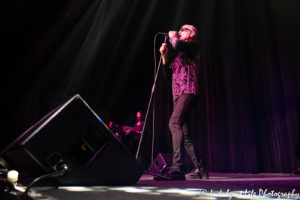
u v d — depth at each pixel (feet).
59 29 17.52
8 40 11.34
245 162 11.10
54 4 15.17
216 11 14.01
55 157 2.81
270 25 11.13
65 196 2.18
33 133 2.76
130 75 20.93
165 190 2.79
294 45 9.96
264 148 10.75
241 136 11.50
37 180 2.18
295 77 9.77
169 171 5.15
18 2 11.62
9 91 11.26
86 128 3.00
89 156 3.04
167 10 17.19
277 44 10.53
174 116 5.80
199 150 13.69
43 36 12.52
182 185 3.47
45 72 18.56
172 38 6.29
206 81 13.70
